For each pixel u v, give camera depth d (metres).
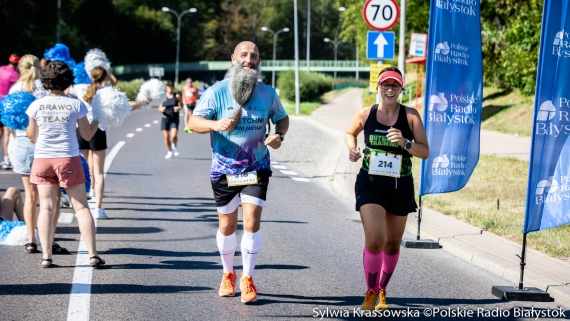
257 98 14.90
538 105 16.58
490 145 52.44
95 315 14.14
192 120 14.70
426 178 21.69
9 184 32.00
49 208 17.83
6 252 19.42
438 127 21.66
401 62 30.98
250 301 15.23
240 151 14.90
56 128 17.58
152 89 21.12
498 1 81.69
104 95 18.44
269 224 24.48
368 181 14.59
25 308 14.47
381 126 14.55
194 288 16.31
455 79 21.66
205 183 34.28
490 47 86.19
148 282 16.70
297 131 71.75
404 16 30.86
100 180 24.75
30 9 196.12
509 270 18.00
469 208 26.75
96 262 17.86
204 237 21.98
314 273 17.97
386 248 15.09
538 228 16.72
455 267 19.22
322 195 31.80
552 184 16.80
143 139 58.91
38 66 21.19
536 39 67.44
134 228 23.19
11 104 18.75
